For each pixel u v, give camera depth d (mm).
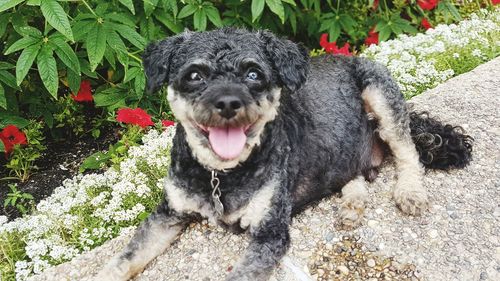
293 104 481
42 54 516
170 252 464
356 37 816
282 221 439
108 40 546
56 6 486
